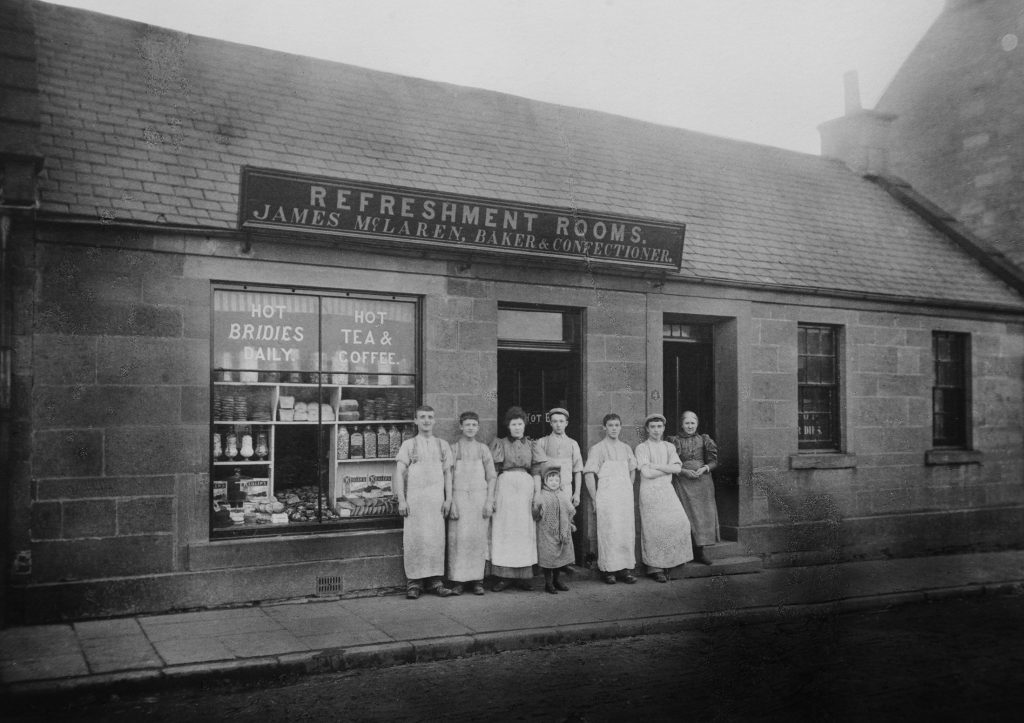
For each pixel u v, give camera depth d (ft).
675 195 37.14
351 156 29.63
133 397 23.72
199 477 24.52
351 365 27.50
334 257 26.55
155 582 23.77
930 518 38.70
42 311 22.67
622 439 31.45
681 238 30.55
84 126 25.84
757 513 33.96
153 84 28.89
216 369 25.43
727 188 39.99
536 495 27.91
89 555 23.07
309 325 26.86
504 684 19.43
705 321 34.47
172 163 26.03
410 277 27.94
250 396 25.94
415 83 36.32
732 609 26.09
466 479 27.35
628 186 36.04
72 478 22.90
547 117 38.55
